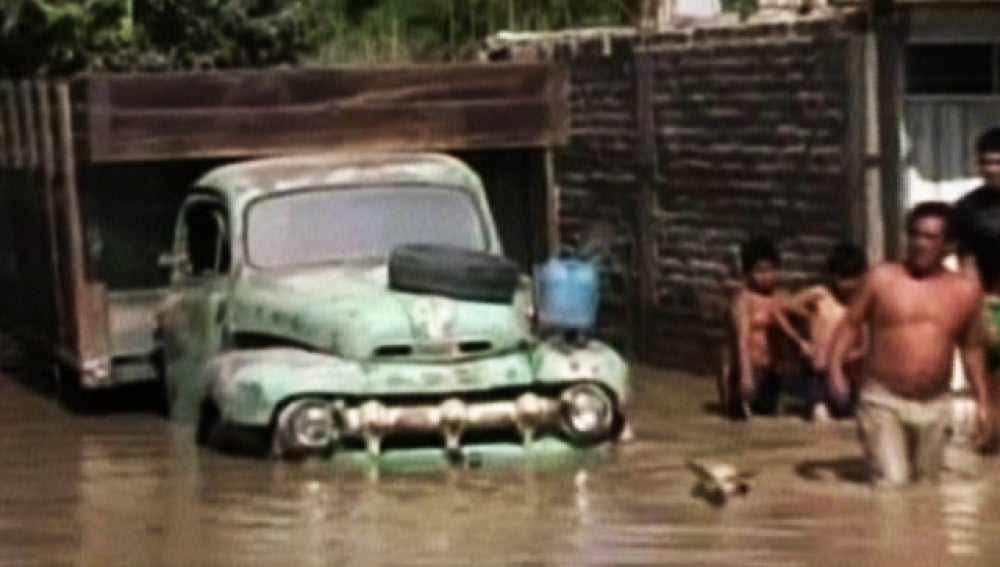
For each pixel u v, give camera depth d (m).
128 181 22.56
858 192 21.91
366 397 18.70
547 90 23.00
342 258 20.75
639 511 16.36
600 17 33.06
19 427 21.75
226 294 20.45
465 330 19.00
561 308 20.19
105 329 22.42
